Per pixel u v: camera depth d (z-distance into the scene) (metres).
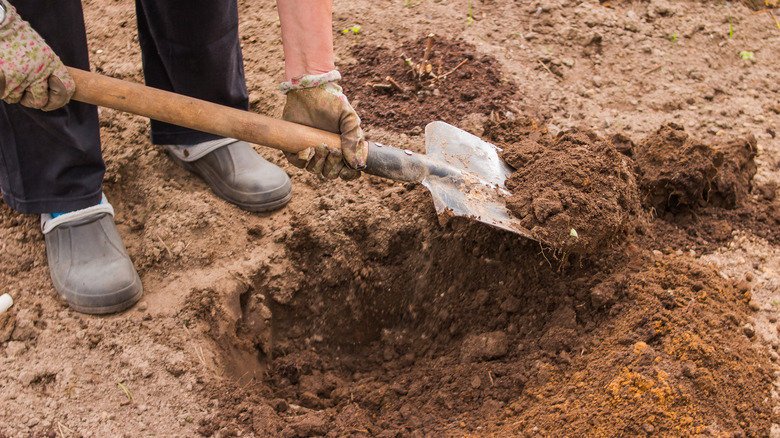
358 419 2.01
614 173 2.07
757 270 2.11
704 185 2.17
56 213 2.10
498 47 2.54
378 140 2.31
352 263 2.21
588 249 2.03
